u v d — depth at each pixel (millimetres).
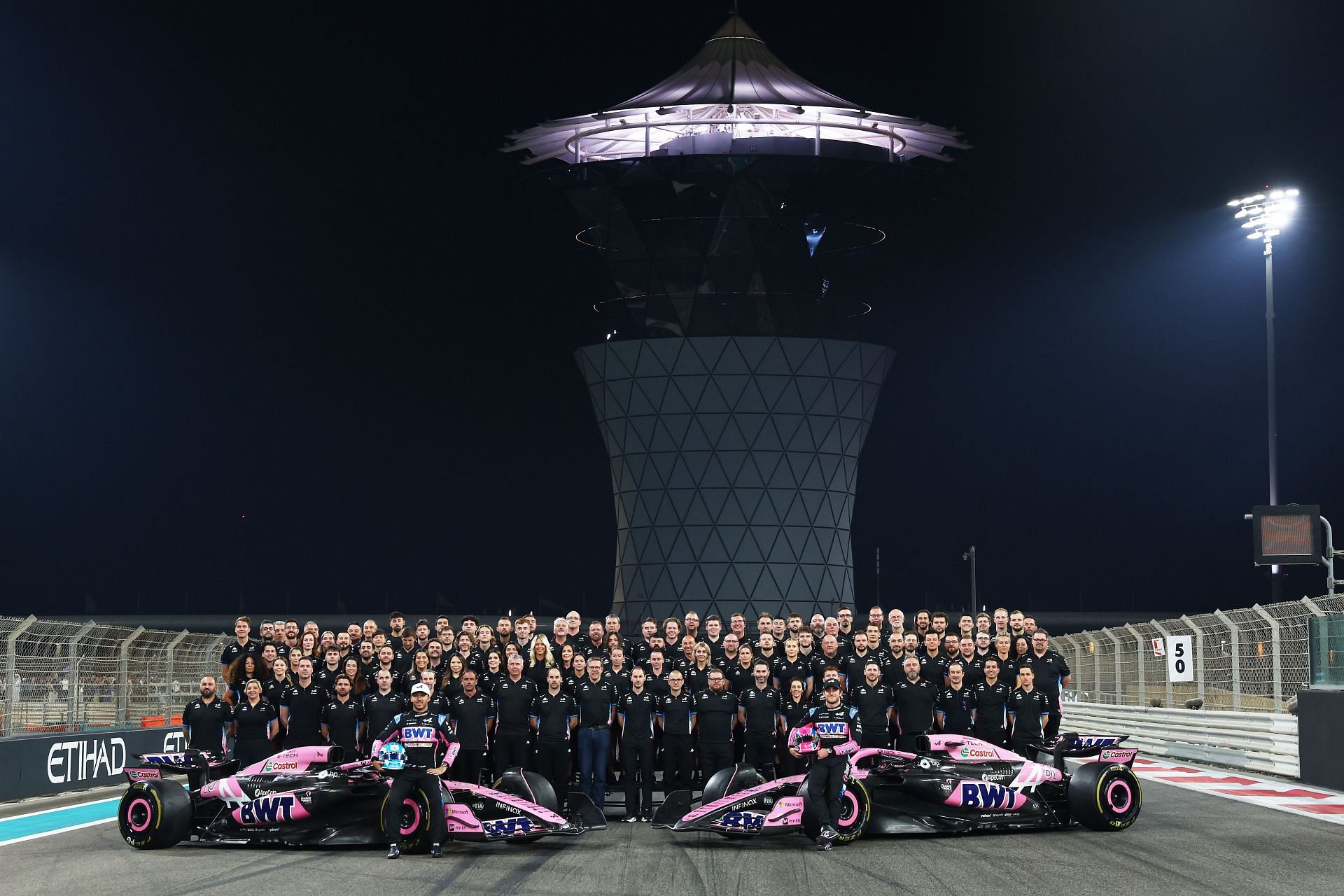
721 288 71625
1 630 18625
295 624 18891
